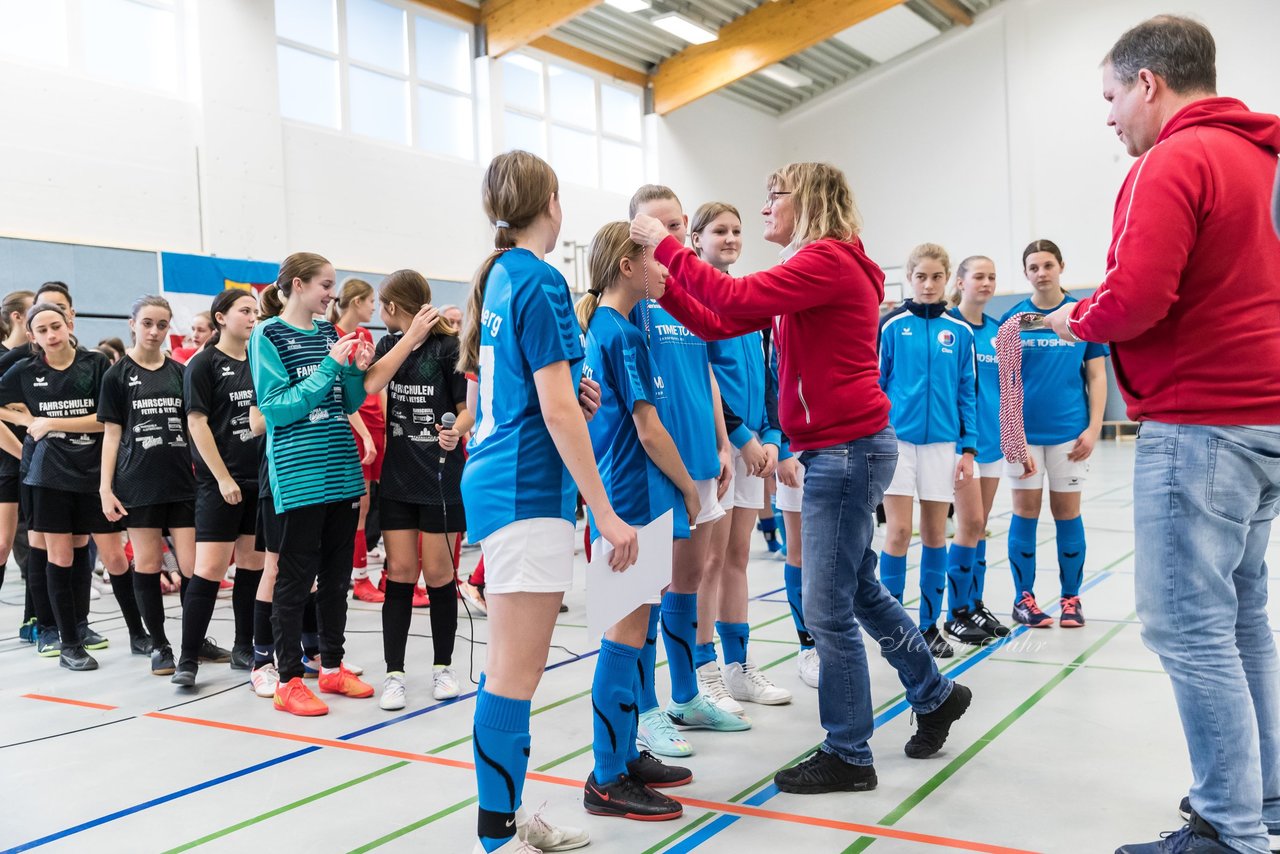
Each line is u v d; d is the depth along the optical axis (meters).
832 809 2.26
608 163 13.70
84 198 7.84
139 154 8.23
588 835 2.13
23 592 6.24
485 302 1.92
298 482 3.24
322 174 9.75
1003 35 15.11
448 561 3.40
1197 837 1.77
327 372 3.15
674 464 2.30
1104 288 1.74
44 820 2.36
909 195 16.05
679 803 2.30
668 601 2.86
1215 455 1.73
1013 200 15.15
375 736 2.97
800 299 2.21
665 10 12.70
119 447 3.94
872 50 15.64
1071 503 3.99
